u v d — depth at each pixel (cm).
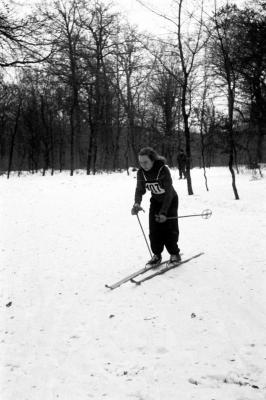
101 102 3650
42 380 364
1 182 2033
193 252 742
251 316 469
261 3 1975
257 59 2041
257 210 1188
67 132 4791
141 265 679
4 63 1275
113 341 427
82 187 1809
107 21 3120
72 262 714
